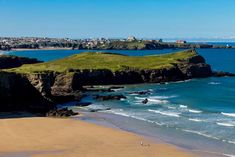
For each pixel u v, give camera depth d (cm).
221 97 11031
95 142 6178
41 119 8075
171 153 5528
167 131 6881
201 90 12612
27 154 5472
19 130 7000
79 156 5397
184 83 14688
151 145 5975
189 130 6906
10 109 9019
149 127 7244
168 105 9781
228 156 5309
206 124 7362
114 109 9362
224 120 7731
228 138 6294
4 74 9531
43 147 5853
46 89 10125
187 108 9281
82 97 11312
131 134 6712
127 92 12462
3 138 6391
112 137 6506
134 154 5503
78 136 6575
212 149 5684
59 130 7025
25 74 10388
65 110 8856
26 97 9862
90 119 8144
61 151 5641
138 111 9000
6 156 5369
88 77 14338
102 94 12056
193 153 5503
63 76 12681
